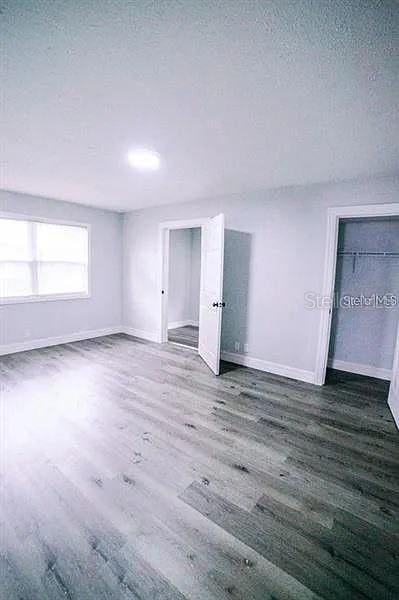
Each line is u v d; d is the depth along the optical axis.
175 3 0.99
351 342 3.75
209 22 1.07
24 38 1.16
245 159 2.47
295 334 3.38
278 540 1.35
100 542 1.31
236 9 1.01
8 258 3.93
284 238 3.36
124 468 1.80
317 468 1.86
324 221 3.10
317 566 1.23
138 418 2.40
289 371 3.44
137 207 4.71
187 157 2.45
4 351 3.96
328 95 1.52
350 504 1.58
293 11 1.01
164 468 1.82
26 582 1.14
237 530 1.40
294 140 2.07
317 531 1.40
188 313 6.52
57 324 4.49
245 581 1.17
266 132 1.96
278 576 1.19
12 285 4.00
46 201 4.13
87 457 1.90
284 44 1.16
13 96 1.59
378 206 2.81
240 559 1.26
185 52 1.23
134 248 5.03
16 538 1.32
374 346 3.60
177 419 2.40
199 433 2.21
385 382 3.40
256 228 3.55
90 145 2.24
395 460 1.97
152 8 1.01
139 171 2.84
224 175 2.91
